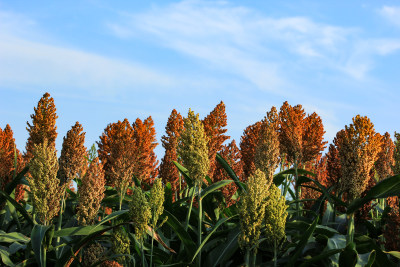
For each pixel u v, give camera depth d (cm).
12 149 390
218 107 379
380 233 348
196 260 321
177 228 322
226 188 367
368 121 326
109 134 389
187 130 322
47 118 372
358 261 313
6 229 367
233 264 335
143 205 307
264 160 342
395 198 369
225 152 403
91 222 326
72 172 345
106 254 320
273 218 307
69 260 325
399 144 350
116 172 344
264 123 372
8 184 357
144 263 320
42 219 322
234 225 352
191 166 321
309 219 352
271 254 336
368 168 326
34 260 332
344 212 359
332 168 363
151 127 403
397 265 324
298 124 375
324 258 323
